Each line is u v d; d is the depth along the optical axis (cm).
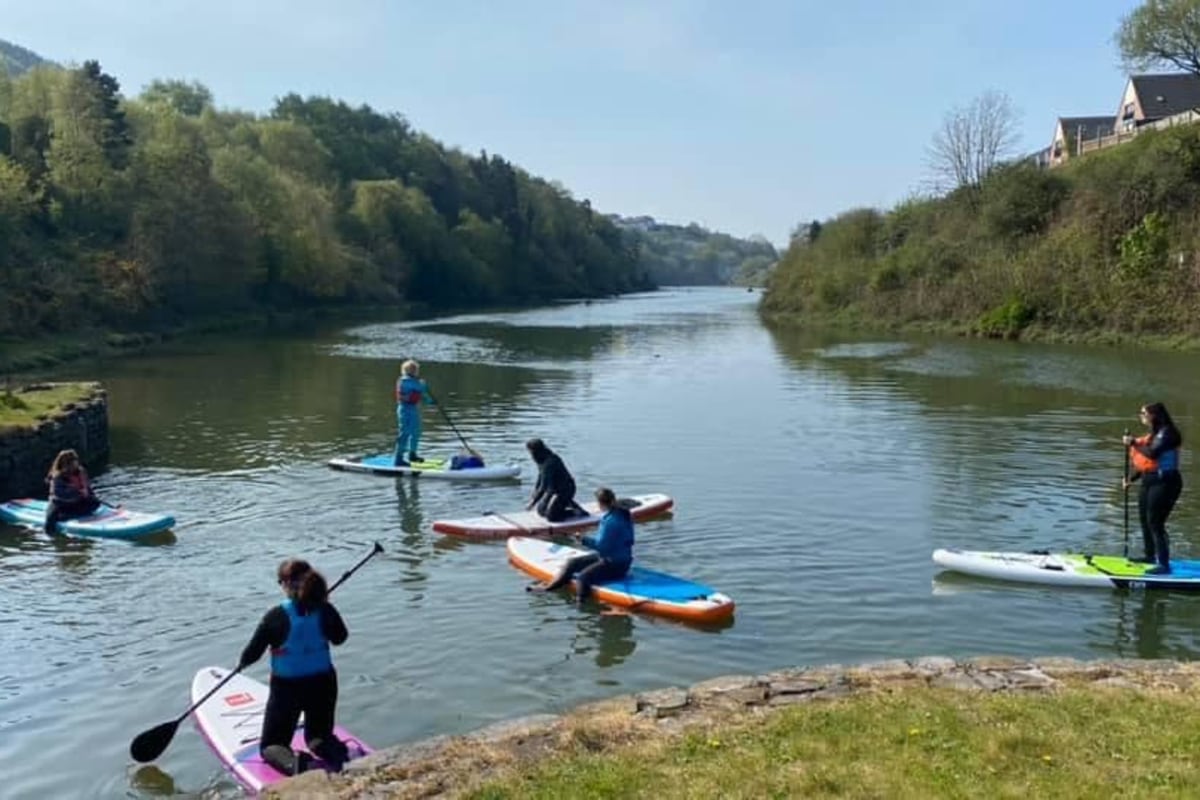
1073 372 3662
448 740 729
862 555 1418
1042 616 1174
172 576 1349
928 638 1108
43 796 798
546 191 14875
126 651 1091
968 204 6675
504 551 1447
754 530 1552
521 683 991
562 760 673
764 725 712
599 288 14600
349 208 9750
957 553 1346
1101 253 5212
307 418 2719
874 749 662
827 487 1842
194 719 896
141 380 3591
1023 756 647
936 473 1958
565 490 1582
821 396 3114
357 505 1730
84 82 6444
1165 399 2955
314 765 766
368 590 1275
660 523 1598
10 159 5753
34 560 1423
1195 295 4594
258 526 1598
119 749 875
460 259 10825
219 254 6359
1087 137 9344
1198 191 5191
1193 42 5778
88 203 5838
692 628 1138
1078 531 1543
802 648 1079
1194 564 1302
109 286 5238
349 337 5762
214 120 9544
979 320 5419
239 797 725
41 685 1008
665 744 687
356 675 1012
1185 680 806
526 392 3247
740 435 2411
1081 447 2219
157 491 1845
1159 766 629
